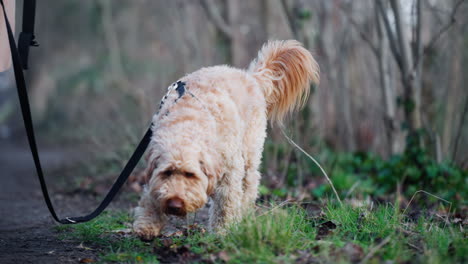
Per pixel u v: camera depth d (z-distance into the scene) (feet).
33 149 13.65
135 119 40.86
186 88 15.74
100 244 16.43
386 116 32.14
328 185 26.84
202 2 44.50
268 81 19.02
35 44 14.97
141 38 74.08
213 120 14.97
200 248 14.62
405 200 25.55
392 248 13.34
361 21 41.01
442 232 14.92
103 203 15.42
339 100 41.01
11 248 16.22
